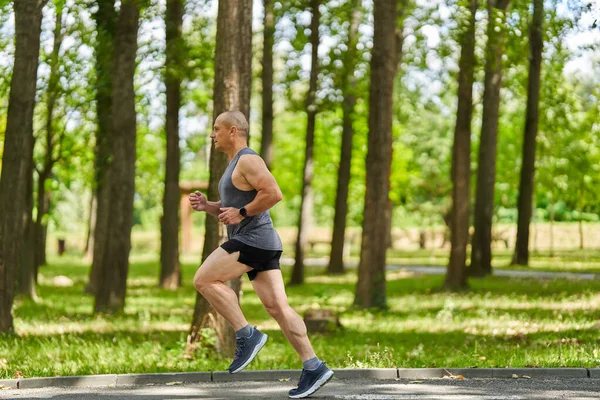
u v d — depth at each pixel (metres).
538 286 24.55
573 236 68.69
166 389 8.89
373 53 19.48
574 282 26.00
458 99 23.97
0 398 8.33
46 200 43.94
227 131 7.45
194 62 23.39
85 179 36.47
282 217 82.94
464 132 23.89
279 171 52.16
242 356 7.32
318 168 49.75
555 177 51.06
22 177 13.30
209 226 11.12
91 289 24.77
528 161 35.28
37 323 15.98
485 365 9.90
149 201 85.19
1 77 19.78
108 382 9.34
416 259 52.31
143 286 27.92
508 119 51.12
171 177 26.75
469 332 14.28
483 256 29.53
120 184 18.64
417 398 7.85
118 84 18.64
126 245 18.72
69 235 75.75
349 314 17.97
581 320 15.41
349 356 10.52
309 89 28.62
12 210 13.27
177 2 23.92
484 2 21.00
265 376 9.61
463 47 22.00
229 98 11.08
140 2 18.25
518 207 36.78
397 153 46.28
